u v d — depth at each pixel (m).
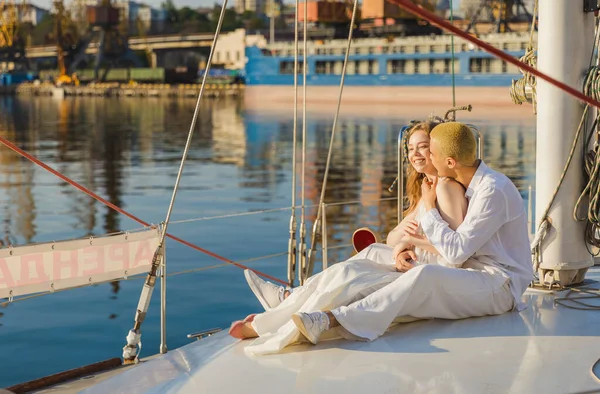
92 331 10.95
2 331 10.93
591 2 4.21
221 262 16.20
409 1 2.14
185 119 76.88
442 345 3.28
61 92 136.00
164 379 3.12
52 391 3.34
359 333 3.33
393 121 63.38
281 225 21.27
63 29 144.25
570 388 2.83
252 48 87.19
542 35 4.29
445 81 68.75
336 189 32.09
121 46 142.75
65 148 49.97
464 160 3.61
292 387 2.90
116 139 56.62
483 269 3.66
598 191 4.16
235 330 3.51
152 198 29.28
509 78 64.44
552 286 4.31
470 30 76.50
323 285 3.48
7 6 150.25
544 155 4.30
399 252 3.73
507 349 3.23
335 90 78.12
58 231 22.27
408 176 4.08
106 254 3.86
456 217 3.63
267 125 66.19
